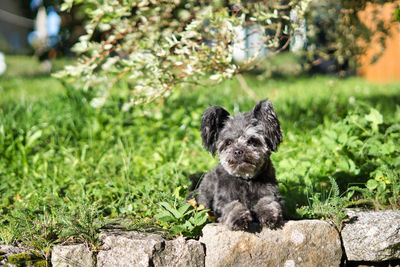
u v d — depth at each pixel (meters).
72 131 6.89
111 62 4.79
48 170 5.55
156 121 7.13
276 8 5.14
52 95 9.66
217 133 4.16
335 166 4.95
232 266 3.33
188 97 9.63
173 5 4.92
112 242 3.33
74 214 3.87
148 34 4.90
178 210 3.55
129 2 4.52
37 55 14.41
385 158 4.68
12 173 5.38
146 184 4.50
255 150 3.85
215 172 4.09
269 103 4.00
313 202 4.00
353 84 13.59
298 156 5.53
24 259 3.16
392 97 10.12
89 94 7.53
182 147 6.18
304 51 6.47
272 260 3.38
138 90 4.68
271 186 3.87
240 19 4.54
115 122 7.11
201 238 3.42
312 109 8.59
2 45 25.03
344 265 3.57
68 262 3.21
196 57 4.39
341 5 6.14
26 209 3.91
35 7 18.23
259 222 3.47
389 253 3.47
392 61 15.60
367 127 5.48
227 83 11.81
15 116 7.62
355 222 3.55
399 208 3.93
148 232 3.55
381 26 6.45
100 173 5.30
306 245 3.42
